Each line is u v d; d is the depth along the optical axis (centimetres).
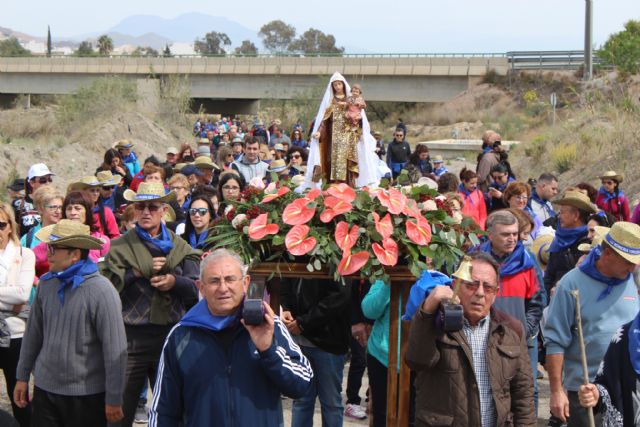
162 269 664
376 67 6244
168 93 5009
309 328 655
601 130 2516
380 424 663
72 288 597
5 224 716
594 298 594
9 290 703
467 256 489
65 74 7106
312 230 591
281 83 6506
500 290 686
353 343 852
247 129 5144
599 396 480
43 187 848
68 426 610
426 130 5744
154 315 661
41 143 3350
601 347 593
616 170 2172
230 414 452
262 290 609
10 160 2819
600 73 4912
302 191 640
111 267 658
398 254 609
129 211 920
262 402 458
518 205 1007
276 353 451
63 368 598
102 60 6931
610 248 581
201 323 458
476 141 4188
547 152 2706
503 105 5706
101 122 3972
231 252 470
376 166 1189
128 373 662
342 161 1141
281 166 1512
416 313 486
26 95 7606
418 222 598
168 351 462
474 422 487
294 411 682
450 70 6122
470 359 487
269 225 600
